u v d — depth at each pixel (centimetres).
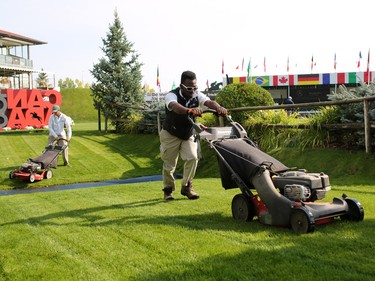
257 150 525
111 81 2277
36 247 447
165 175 686
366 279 315
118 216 577
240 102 1276
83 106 5559
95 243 450
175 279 338
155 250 416
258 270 343
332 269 338
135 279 345
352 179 822
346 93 998
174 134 654
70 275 363
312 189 452
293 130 1092
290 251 386
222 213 568
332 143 1006
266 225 487
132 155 1509
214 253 393
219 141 545
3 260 410
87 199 744
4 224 569
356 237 418
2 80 4481
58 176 1213
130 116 2211
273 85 3866
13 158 1431
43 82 5038
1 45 4594
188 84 614
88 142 1809
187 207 620
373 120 912
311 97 3916
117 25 2375
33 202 749
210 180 934
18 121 2714
